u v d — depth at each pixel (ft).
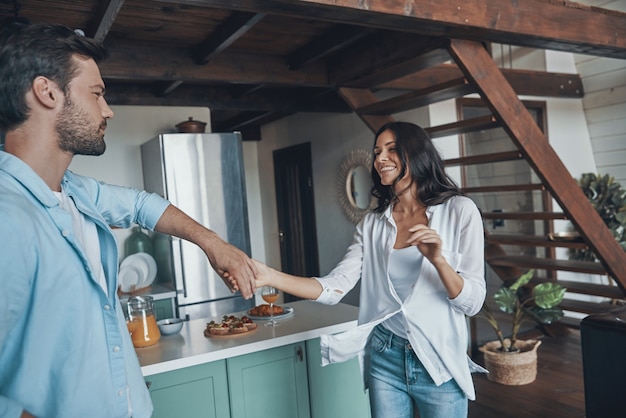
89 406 3.11
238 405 7.09
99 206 4.15
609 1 15.69
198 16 9.07
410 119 14.44
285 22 9.81
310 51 11.17
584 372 6.29
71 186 3.63
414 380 5.41
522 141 9.43
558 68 16.63
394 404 5.62
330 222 17.84
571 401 10.75
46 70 3.06
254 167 22.99
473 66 9.11
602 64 16.42
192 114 15.12
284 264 21.40
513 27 8.68
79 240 3.43
